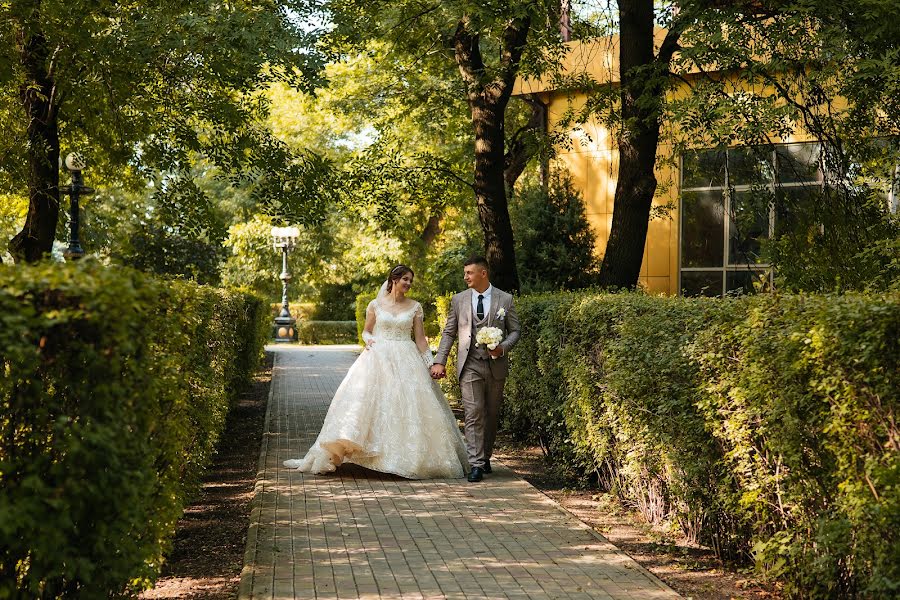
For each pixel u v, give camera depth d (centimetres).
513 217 1725
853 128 1048
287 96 3219
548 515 665
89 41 1069
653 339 613
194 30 1075
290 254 3831
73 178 1416
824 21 966
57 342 310
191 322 487
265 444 1016
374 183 1496
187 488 622
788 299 456
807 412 429
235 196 3719
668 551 579
